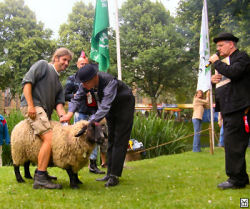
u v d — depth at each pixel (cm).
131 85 3067
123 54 2939
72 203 314
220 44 389
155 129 921
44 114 382
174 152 925
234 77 363
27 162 445
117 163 415
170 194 356
